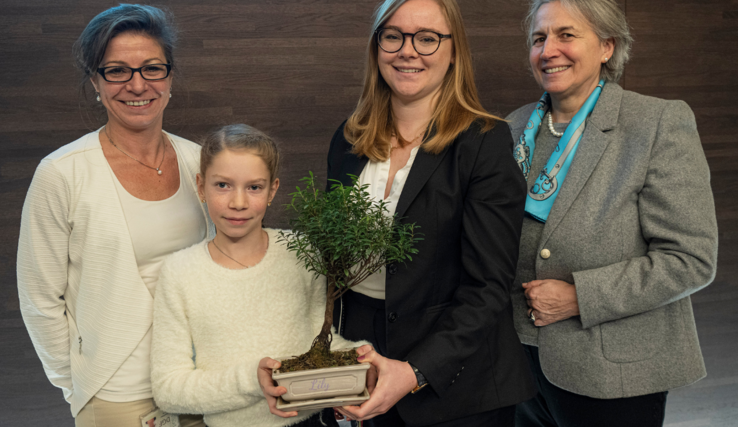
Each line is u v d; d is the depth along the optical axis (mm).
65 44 2447
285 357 1182
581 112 1583
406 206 1298
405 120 1426
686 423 2727
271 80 2615
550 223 1554
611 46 1591
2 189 2469
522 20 2801
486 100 2812
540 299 1530
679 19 2896
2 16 2393
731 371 2973
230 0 2533
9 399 2504
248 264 1326
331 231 1124
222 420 1290
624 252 1500
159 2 2482
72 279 1479
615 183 1497
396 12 1327
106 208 1414
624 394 1492
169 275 1295
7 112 2439
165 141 1587
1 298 2488
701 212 1419
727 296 3027
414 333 1337
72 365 1483
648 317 1505
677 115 1469
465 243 1304
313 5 2600
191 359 1297
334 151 1565
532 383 1402
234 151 1248
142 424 1427
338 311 1460
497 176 1279
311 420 1353
